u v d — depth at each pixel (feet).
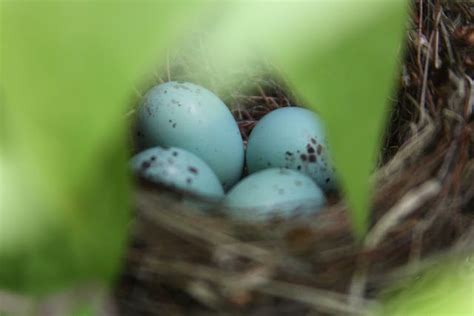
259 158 0.78
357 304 0.55
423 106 0.76
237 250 0.55
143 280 0.54
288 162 0.77
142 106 0.77
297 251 0.56
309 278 0.55
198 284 0.54
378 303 0.55
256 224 0.57
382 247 0.57
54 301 0.17
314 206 0.62
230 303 0.54
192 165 0.67
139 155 0.67
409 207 0.59
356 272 0.56
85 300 0.17
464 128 0.68
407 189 0.63
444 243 0.62
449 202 0.63
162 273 0.54
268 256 0.55
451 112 0.70
